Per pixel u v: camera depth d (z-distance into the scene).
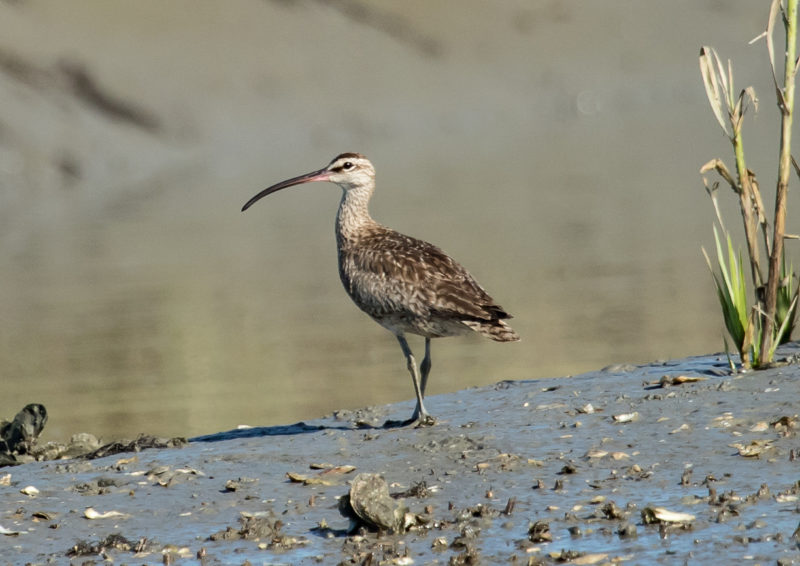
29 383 16.67
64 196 39.12
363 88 55.12
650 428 9.00
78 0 49.59
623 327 18.69
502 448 8.84
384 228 10.78
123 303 22.41
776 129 50.41
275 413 14.36
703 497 7.48
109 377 16.86
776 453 8.15
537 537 7.00
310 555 7.07
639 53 66.12
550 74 62.59
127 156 44.28
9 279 25.20
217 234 30.97
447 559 6.85
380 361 17.39
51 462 9.65
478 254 26.14
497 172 42.19
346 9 58.88
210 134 47.78
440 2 62.50
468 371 16.42
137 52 48.69
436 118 55.94
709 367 10.85
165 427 13.87
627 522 7.18
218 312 21.34
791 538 6.69
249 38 53.09
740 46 68.62
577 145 49.25
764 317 10.34
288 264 26.20
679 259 24.56
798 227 26.34
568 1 67.12
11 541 7.58
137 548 7.31
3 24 45.91
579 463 8.36
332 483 8.39
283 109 51.03
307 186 43.84
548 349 17.47
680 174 38.81
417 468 8.56
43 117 43.50
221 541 7.39
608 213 31.61
